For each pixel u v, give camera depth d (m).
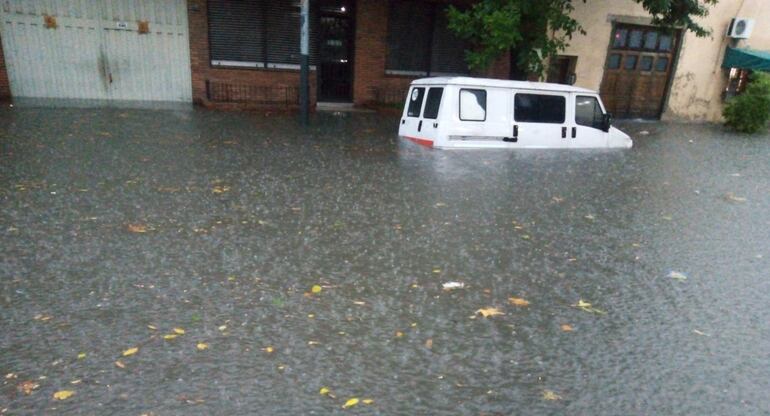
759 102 16.22
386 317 3.96
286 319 3.85
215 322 3.76
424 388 3.16
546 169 9.26
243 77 14.97
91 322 3.68
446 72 16.58
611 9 17.16
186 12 14.10
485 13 12.48
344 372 3.27
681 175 9.56
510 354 3.56
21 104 12.66
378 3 15.22
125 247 4.99
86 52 13.80
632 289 4.66
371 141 10.94
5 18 12.95
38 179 6.99
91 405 2.85
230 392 3.02
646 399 3.15
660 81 18.78
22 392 2.93
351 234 5.66
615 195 7.86
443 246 5.46
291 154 9.37
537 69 13.66
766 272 5.18
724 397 3.19
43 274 4.37
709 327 4.04
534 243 5.70
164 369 3.19
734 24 18.31
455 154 9.88
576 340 3.78
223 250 5.04
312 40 15.25
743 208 7.52
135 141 9.64
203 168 8.06
